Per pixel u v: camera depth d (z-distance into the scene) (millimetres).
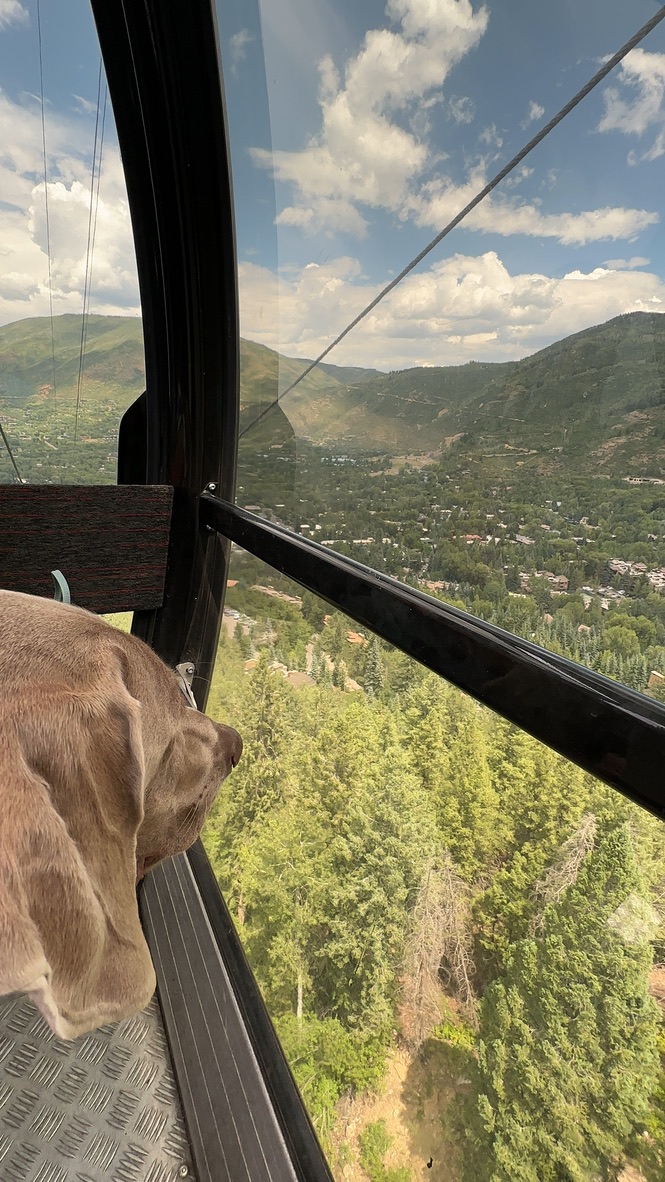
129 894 327
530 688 323
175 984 611
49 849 273
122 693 354
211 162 831
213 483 994
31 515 874
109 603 955
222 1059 543
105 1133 487
